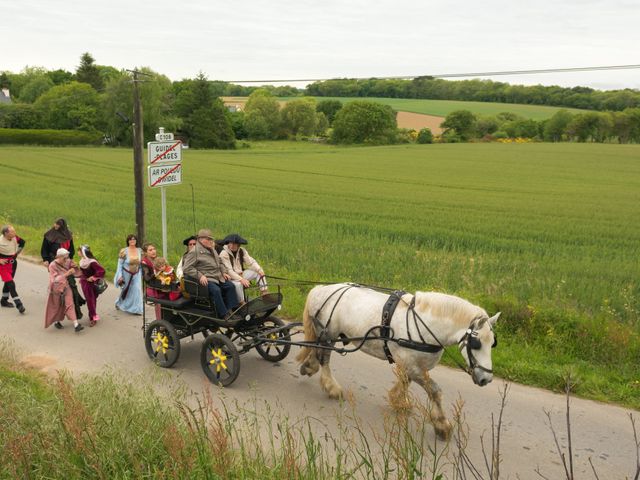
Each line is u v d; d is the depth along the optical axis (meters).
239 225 23.88
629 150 90.19
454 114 131.50
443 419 7.15
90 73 120.06
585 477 6.40
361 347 8.02
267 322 10.30
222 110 105.19
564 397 8.47
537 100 164.62
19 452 5.38
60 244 13.69
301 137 131.25
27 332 11.42
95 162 61.03
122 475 5.34
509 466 6.60
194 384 8.88
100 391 6.89
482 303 11.60
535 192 42.69
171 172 14.79
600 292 12.74
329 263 16.11
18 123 89.75
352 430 7.39
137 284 12.66
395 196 39.22
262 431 7.29
